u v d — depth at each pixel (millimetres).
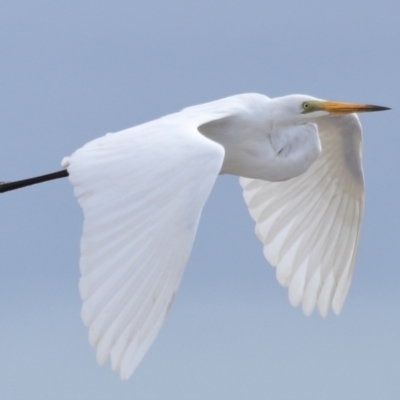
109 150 9266
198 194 8828
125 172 8984
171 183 8875
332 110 11758
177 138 9227
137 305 8398
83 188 9000
